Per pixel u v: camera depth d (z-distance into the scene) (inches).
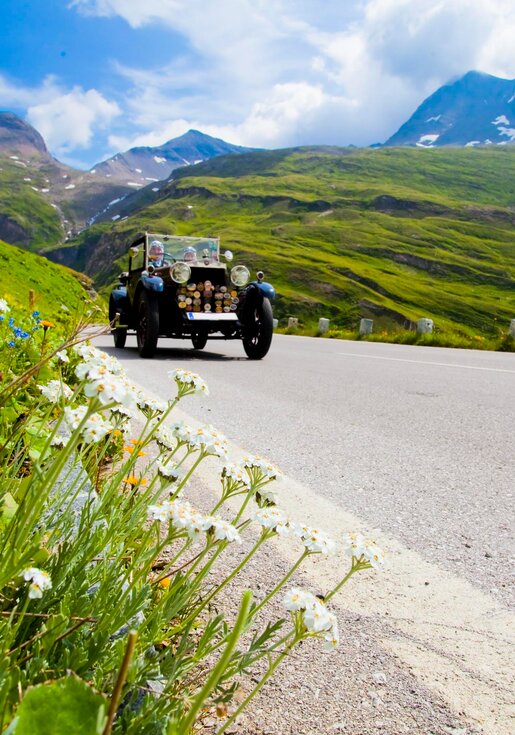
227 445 62.4
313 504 126.0
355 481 144.4
